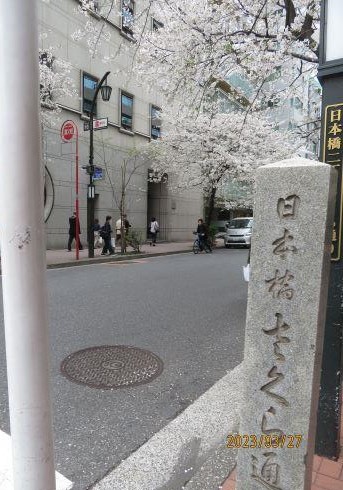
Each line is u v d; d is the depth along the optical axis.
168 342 5.08
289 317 1.91
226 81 8.80
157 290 8.41
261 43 6.75
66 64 14.58
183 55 7.57
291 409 1.94
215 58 7.19
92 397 3.59
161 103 22.02
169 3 7.35
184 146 20.33
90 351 4.66
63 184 16.88
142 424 3.19
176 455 2.78
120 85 19.89
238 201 25.94
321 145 2.58
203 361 4.50
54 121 15.64
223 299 7.68
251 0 6.69
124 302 7.20
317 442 2.68
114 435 3.03
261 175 1.94
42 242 1.72
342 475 2.48
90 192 13.97
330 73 2.50
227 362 4.48
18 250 1.65
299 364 1.91
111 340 5.08
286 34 6.41
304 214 1.85
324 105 2.56
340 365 2.58
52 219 16.48
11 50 1.56
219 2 6.90
